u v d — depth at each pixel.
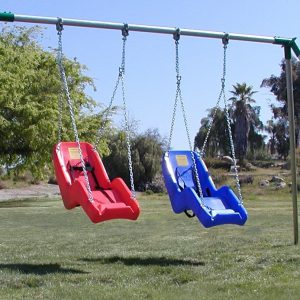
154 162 48.28
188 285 7.19
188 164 10.06
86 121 34.38
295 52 10.73
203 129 70.00
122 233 15.31
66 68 34.22
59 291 6.88
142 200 34.91
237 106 68.69
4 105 30.81
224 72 10.05
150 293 6.70
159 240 13.14
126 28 9.22
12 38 35.91
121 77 9.38
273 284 7.11
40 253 10.64
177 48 9.68
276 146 76.75
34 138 31.55
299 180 44.56
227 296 6.50
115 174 47.78
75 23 8.92
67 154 9.59
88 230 16.59
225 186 9.73
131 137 48.66
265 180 45.62
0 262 9.39
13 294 6.76
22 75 32.12
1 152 33.12
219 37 9.98
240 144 68.38
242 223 9.10
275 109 75.31
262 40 10.41
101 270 8.41
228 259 9.27
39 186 51.00
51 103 32.50
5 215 23.53
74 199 8.61
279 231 14.64
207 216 8.70
